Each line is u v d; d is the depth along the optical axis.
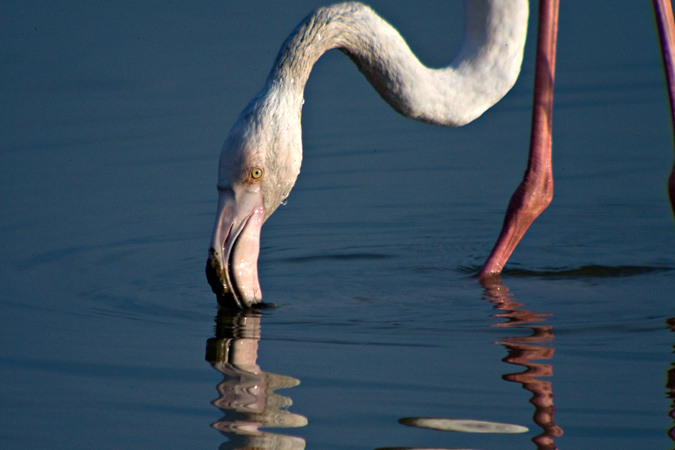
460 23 16.81
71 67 15.91
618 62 16.41
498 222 11.34
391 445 5.75
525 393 6.45
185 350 7.42
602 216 11.55
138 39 16.86
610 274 9.41
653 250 10.21
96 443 5.92
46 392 6.70
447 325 7.89
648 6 17.86
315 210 11.85
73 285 9.19
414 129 14.47
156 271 9.61
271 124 7.66
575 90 15.55
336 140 14.06
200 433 5.99
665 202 11.92
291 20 17.17
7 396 6.64
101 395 6.62
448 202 12.00
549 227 11.24
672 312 8.10
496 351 7.23
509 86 8.47
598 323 7.84
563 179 12.82
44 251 10.18
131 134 13.82
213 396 6.53
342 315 8.23
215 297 8.80
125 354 7.37
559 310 8.24
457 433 5.88
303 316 8.22
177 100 14.77
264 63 15.66
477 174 12.92
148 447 5.83
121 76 15.66
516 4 8.30
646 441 5.76
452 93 8.32
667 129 14.10
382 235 10.94
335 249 10.48
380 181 12.74
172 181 12.37
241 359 7.19
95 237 10.62
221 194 7.80
